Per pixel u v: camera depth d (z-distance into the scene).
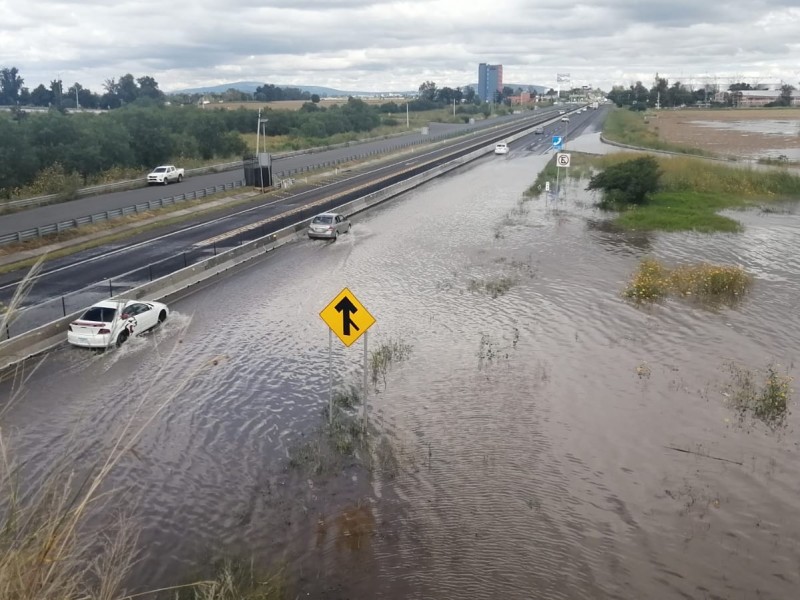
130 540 11.10
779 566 10.80
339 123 128.12
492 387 17.94
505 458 14.23
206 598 6.88
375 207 51.50
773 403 16.44
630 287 27.02
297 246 37.62
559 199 53.22
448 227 42.62
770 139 104.06
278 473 13.77
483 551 11.20
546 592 10.22
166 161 74.25
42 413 16.34
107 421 15.99
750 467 13.80
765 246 35.44
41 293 26.56
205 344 21.53
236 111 121.06
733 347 20.78
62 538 3.72
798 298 26.02
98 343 20.80
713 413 16.28
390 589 10.31
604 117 179.88
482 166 80.06
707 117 175.12
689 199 49.69
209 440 15.21
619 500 12.66
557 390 17.70
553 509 12.36
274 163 78.62
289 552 11.23
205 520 12.12
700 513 12.24
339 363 19.81
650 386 17.91
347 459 14.24
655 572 10.66
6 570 3.52
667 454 14.37
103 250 35.50
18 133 58.38
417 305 25.88
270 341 21.80
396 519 12.11
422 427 15.72
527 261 32.81
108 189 55.25
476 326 23.17
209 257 31.97
